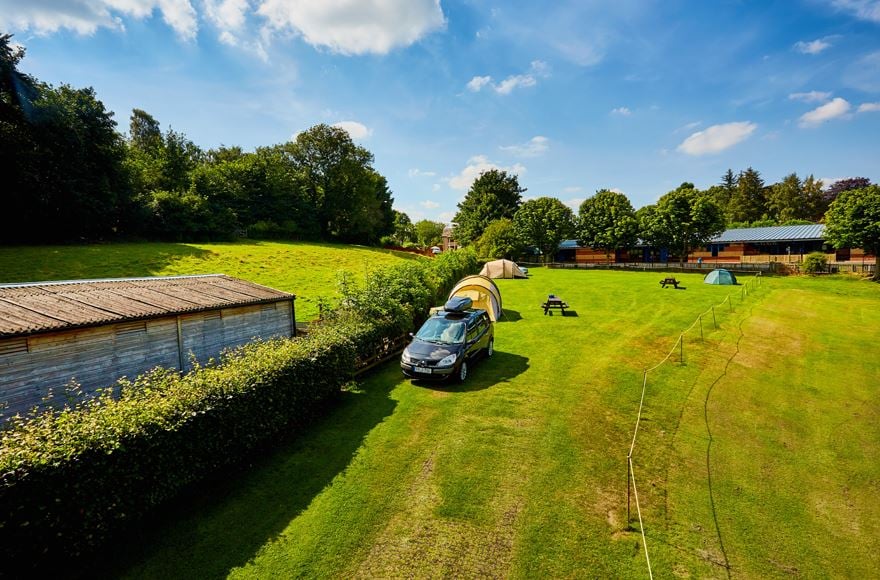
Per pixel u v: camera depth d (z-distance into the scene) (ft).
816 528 21.22
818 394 38.17
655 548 19.43
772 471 26.21
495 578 17.58
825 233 114.62
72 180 106.52
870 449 28.96
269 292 51.65
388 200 251.19
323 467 26.04
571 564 18.39
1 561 15.14
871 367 44.96
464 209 270.26
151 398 22.59
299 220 201.87
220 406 23.58
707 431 31.17
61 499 16.46
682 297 87.86
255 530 20.33
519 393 38.24
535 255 196.85
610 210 166.30
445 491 23.61
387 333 48.78
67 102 112.27
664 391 38.55
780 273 126.11
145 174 158.51
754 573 18.19
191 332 39.75
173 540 19.53
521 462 26.68
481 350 47.06
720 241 158.10
